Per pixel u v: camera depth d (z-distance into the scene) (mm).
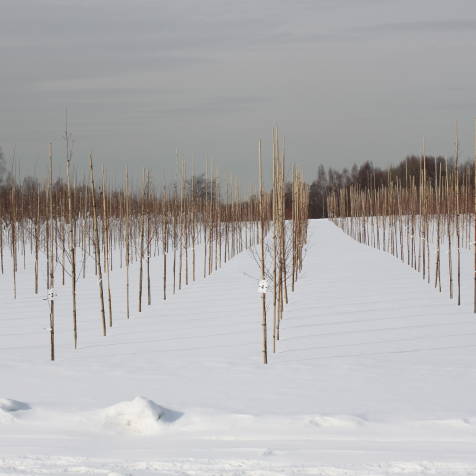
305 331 17469
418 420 9000
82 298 25078
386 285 27750
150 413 9242
